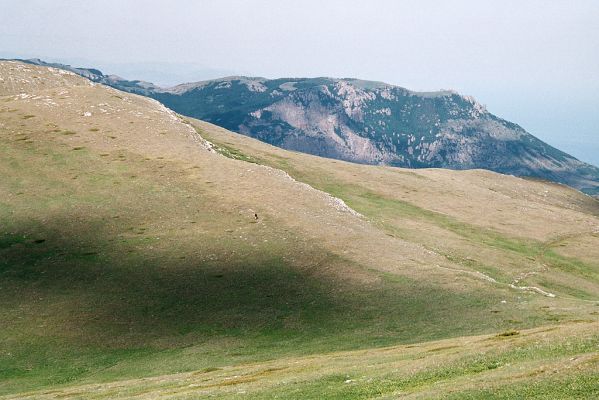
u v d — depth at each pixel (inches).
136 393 2106.3
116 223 4507.9
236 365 2610.7
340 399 1535.4
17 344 2952.8
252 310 3267.7
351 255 4008.4
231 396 1737.2
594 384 1200.2
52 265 3831.2
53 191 5098.4
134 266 3806.6
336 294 3425.2
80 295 3452.3
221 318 3193.9
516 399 1207.6
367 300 3331.7
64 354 2874.0
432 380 1585.9
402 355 2194.9
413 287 3486.7
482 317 3014.3
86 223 4483.3
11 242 4158.5
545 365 1446.9
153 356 2844.5
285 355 2728.8
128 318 3216.0
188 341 2982.3
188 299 3405.5
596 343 1675.7
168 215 4682.6
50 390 2422.5
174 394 1916.8
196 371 2527.1
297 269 3772.1
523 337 2102.6
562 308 3127.5
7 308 3304.6
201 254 3978.8
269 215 4724.4
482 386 1338.6
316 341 2883.9
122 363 2780.5
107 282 3607.3
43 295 3452.3
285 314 3213.6
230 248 4074.8
